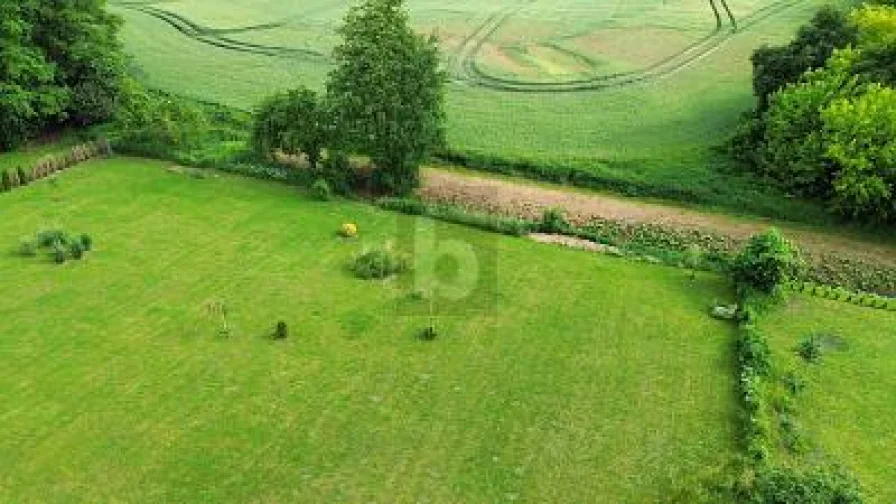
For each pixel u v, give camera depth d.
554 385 39.91
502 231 53.50
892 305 46.66
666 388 39.84
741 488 31.38
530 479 34.53
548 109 72.19
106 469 34.72
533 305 45.91
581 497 33.72
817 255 52.81
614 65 79.69
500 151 65.00
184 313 44.53
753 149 61.47
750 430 36.62
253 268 48.62
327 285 47.19
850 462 35.91
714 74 76.81
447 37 86.44
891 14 61.34
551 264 49.97
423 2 97.12
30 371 40.19
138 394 38.84
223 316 44.28
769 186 58.62
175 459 35.28
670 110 71.12
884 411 39.03
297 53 83.88
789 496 30.20
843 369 41.78
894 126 52.12
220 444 36.09
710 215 57.31
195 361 41.06
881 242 54.22
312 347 42.19
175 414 37.72
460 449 36.03
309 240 51.59
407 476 34.56
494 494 33.75
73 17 64.31
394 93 54.75
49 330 43.09
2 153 63.75
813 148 55.16
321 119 57.09
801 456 36.03
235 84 77.00
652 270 49.81
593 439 36.66
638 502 33.50
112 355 41.38
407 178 58.78
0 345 41.91
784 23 86.38
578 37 85.94
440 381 40.03
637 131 67.94
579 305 45.97
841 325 45.19
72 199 56.09
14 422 37.09
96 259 49.28
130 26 89.62
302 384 39.69
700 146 64.38
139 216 54.09
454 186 61.12
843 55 58.09
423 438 36.59
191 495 33.53
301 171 59.53
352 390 39.38
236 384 39.62
